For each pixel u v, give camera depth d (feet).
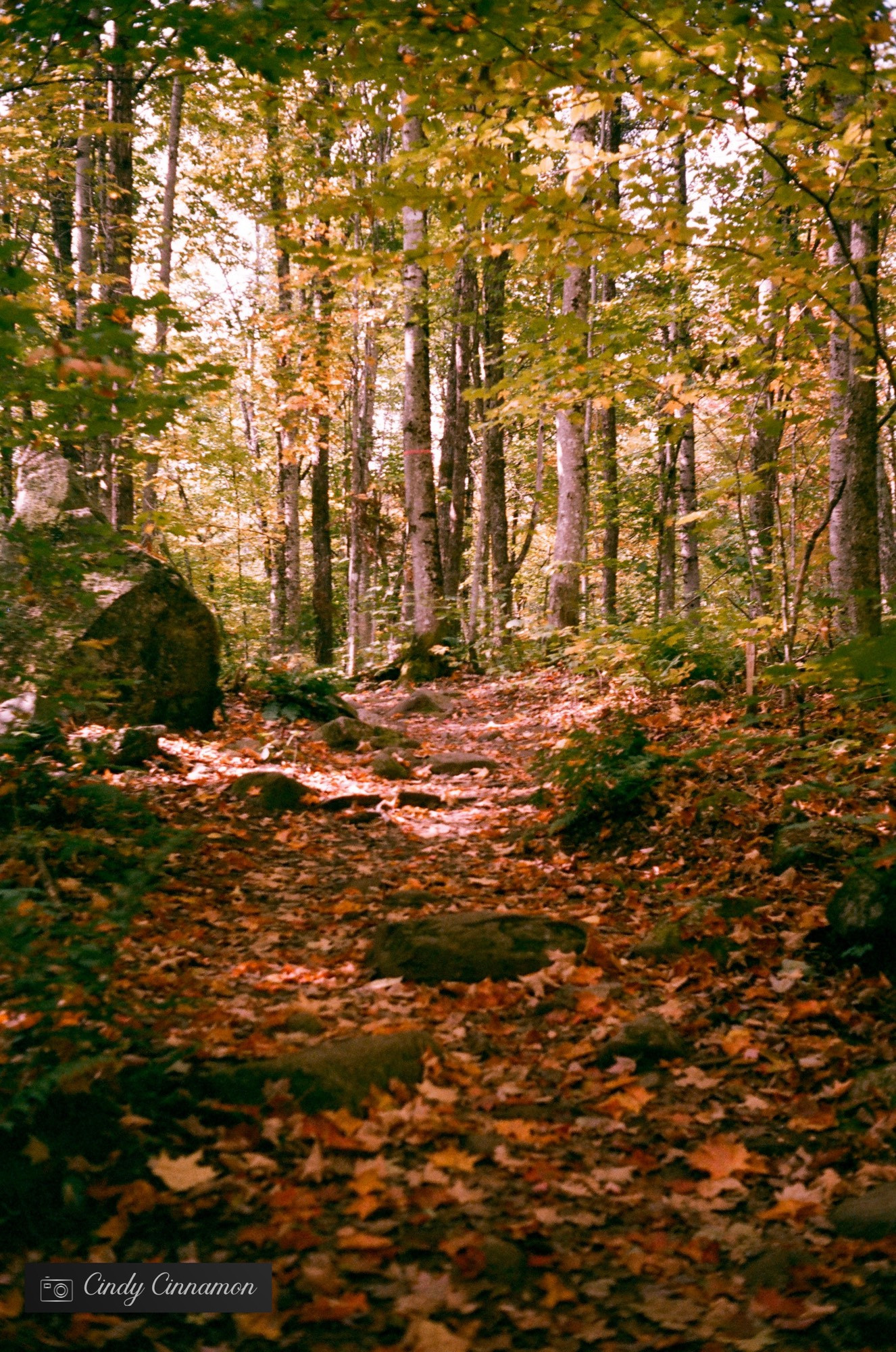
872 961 13.58
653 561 70.59
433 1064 11.27
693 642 35.78
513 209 14.88
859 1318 7.09
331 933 16.76
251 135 50.49
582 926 15.80
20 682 22.99
